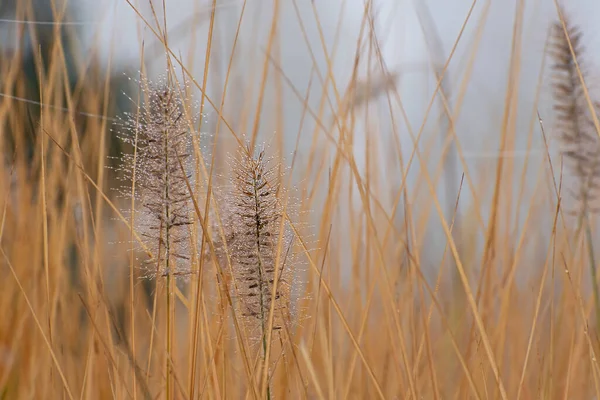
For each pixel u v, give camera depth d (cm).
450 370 96
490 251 95
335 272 96
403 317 94
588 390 95
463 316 96
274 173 84
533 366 95
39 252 96
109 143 96
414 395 87
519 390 88
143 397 87
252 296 83
